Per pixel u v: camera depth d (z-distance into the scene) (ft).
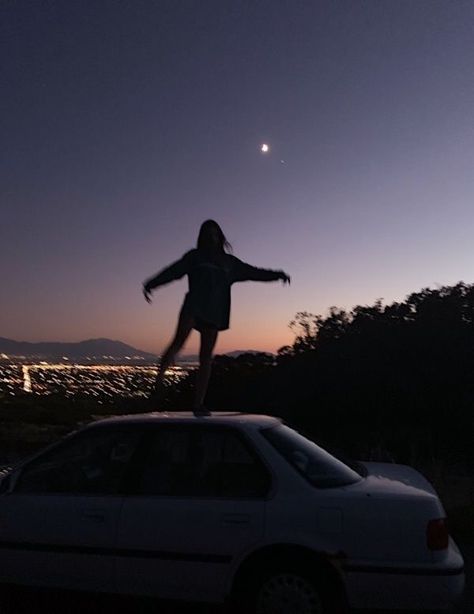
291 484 15.78
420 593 14.79
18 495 17.26
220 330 21.80
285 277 22.39
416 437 42.80
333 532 15.17
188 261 21.54
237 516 15.61
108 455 17.31
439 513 15.31
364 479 16.88
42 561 16.80
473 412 43.14
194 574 15.75
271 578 15.42
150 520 16.11
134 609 18.35
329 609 15.12
